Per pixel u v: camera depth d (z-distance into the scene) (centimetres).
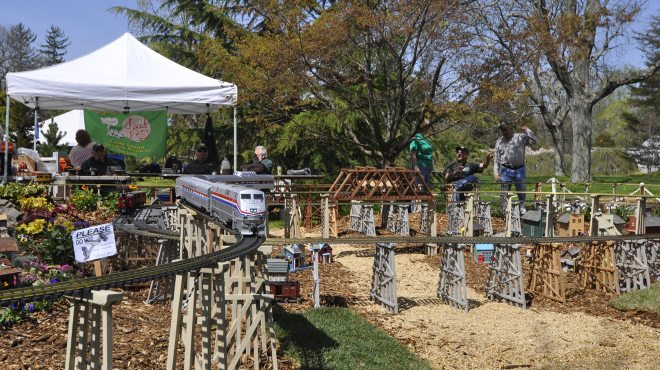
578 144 3759
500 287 1212
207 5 3008
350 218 1995
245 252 716
